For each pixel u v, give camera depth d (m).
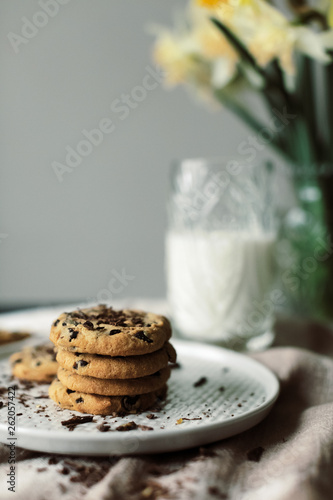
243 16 0.45
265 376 0.40
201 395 0.38
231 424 0.32
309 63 0.49
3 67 0.71
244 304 0.49
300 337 0.52
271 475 0.30
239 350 0.50
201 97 0.56
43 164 0.72
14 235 0.74
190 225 0.50
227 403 0.36
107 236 0.71
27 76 0.70
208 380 0.40
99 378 0.35
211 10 0.45
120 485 0.30
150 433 0.31
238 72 0.50
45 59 0.69
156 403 0.36
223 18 0.45
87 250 0.72
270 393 0.37
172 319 0.53
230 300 0.49
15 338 0.47
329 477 0.30
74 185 0.72
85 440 0.31
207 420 0.34
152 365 0.35
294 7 0.46
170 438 0.31
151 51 0.65
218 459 0.31
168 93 0.66
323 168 0.50
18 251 0.74
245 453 0.33
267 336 0.51
